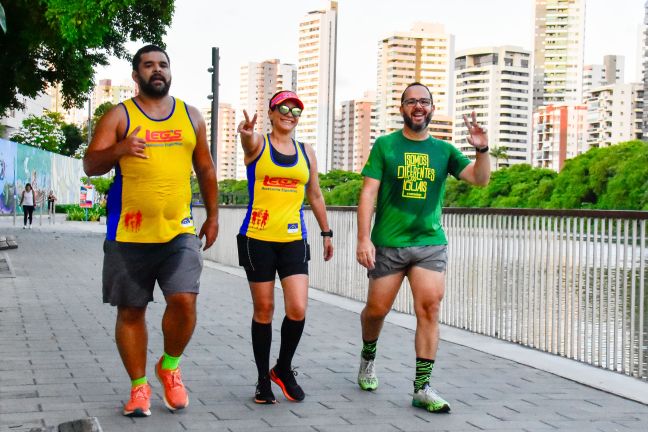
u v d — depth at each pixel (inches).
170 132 177.0
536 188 3582.7
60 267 588.7
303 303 198.8
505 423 182.5
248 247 197.9
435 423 181.8
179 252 181.3
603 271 243.0
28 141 2950.3
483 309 313.9
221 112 6018.7
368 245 202.1
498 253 302.7
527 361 256.2
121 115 175.9
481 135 196.2
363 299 417.1
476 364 252.8
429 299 199.3
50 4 694.5
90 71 941.2
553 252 269.0
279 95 199.0
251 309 380.2
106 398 198.2
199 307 384.2
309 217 496.4
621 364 236.5
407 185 201.5
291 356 201.2
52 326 312.8
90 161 173.6
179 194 179.6
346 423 180.2
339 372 238.4
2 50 876.6
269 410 191.0
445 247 204.7
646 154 2856.8
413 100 199.8
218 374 231.5
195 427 174.2
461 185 3983.8
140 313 183.6
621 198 2923.2
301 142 207.3
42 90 939.3
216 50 754.2
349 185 4923.7
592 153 3166.8
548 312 272.8
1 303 380.8
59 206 2274.9
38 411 184.5
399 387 219.3
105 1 689.6
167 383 188.2
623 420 186.2
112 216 180.9
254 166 197.5
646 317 224.8
